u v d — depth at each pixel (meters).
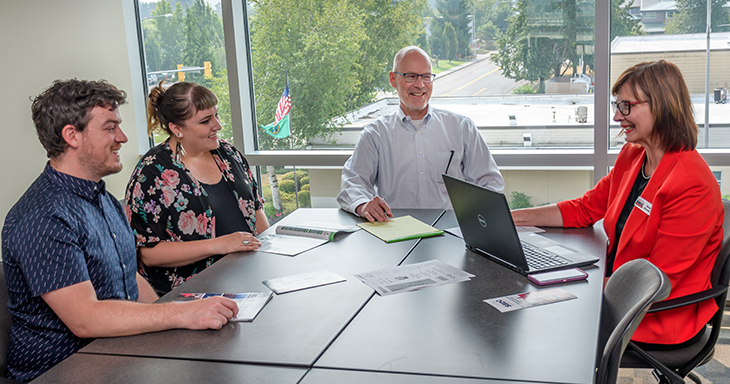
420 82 2.85
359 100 3.69
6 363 1.51
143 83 4.16
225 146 2.52
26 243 1.38
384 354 1.18
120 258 1.70
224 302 1.40
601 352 1.47
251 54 3.83
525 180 3.44
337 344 1.23
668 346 1.73
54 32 3.38
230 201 2.40
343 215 2.48
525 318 1.32
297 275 1.69
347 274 1.69
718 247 1.78
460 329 1.28
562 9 3.22
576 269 1.63
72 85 1.49
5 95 3.11
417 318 1.35
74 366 1.19
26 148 3.25
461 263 1.75
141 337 1.32
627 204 2.03
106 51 3.77
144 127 4.20
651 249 1.86
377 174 3.06
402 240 2.04
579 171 3.34
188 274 2.23
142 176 2.20
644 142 1.92
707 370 2.53
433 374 1.08
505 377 1.06
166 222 2.21
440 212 2.47
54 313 1.48
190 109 2.21
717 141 3.12
